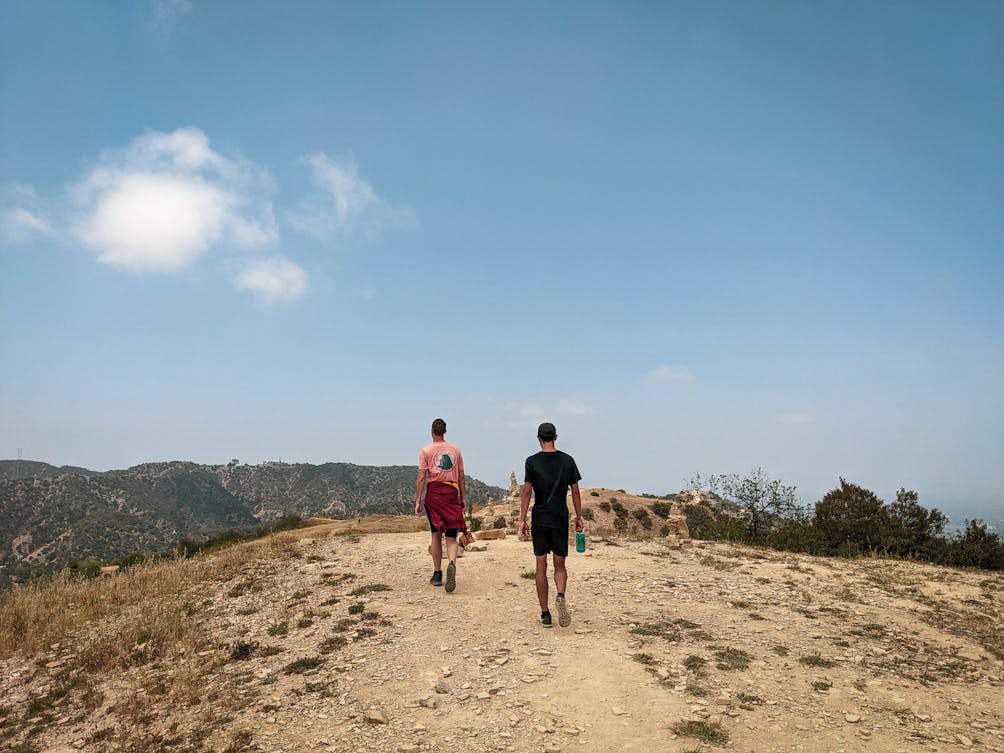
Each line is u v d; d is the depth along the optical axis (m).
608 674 6.05
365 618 8.02
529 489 7.76
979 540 15.36
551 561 11.74
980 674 6.51
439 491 9.30
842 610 8.91
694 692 5.66
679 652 6.73
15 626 9.19
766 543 18.19
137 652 7.54
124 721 5.67
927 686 6.09
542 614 7.52
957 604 9.79
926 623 8.51
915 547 15.69
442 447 9.51
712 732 4.89
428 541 14.84
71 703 6.31
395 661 6.51
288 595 9.64
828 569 12.26
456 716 5.27
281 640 7.48
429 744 4.82
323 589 9.80
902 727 5.12
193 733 5.18
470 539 14.41
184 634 8.09
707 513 25.36
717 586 10.02
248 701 5.73
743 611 8.60
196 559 14.48
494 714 5.29
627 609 8.44
